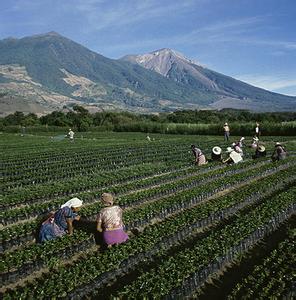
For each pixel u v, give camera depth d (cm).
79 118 13288
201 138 7462
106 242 1593
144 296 1148
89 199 2567
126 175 3344
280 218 1931
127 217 1952
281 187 2689
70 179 3369
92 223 2002
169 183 2848
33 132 11825
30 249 1559
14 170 3972
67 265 1515
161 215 2102
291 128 7412
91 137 8988
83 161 4447
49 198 2709
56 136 9775
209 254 1434
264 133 7812
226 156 4300
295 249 1470
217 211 2039
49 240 1636
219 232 1659
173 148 5416
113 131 11644
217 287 1317
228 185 2762
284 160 3666
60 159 4759
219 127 8706
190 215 1947
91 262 1415
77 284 1260
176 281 1237
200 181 2981
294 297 1188
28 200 2594
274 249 1584
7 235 1756
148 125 10625
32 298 1175
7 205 2478
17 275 1405
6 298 1184
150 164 3962
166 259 1485
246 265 1466
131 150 5384
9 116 15662
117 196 2703
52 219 1725
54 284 1262
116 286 1335
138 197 2430
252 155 4284
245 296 1150
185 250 1480
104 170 3809
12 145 6981
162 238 1639
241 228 1677
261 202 2353
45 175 3597
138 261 1498
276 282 1223
